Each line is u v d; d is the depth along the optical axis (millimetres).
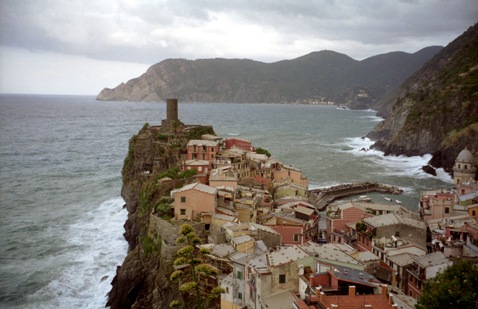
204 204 107500
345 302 56562
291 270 67188
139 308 95625
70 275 115312
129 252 121125
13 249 130375
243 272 74438
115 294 105250
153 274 100750
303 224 113688
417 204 181125
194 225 102812
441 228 108812
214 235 97750
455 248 89250
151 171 168250
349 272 64562
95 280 113625
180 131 188750
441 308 59250
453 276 62531
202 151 162000
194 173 142125
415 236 103500
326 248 77938
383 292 59406
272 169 174375
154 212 113375
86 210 166250
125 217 157000
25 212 164500
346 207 126375
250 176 165625
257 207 125625
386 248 94312
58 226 149125
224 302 77688
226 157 161125
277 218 115625
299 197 146875
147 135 183375
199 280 84938
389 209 125125
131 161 177750
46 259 124000
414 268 84625
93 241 136250
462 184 151625
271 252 73875
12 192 193000
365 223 106688
